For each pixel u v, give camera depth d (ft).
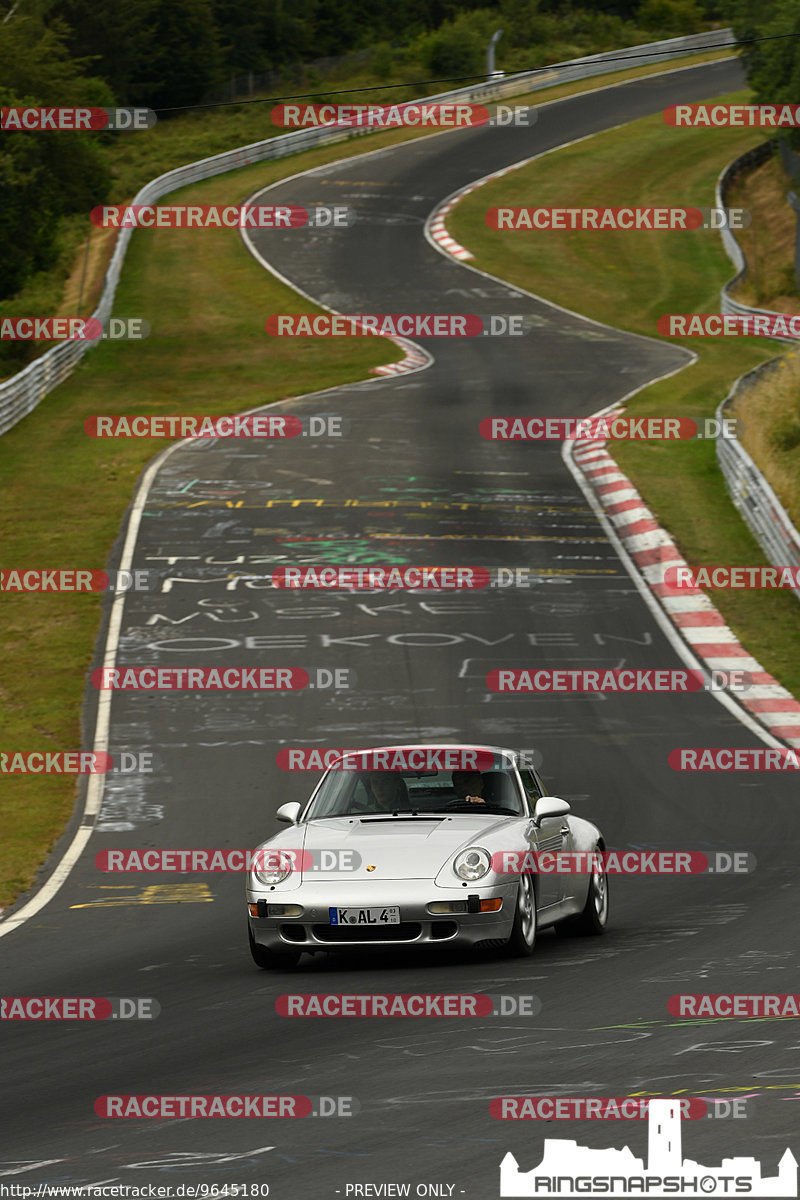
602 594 321.73
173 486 419.54
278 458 450.71
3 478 429.79
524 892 122.83
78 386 562.66
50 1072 94.12
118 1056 97.30
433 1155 70.23
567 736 235.81
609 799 201.46
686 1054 86.63
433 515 385.29
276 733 243.19
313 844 124.88
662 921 138.62
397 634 295.28
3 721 257.34
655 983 108.27
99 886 173.68
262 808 205.98
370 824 129.08
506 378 564.71
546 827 131.54
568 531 371.15
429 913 118.21
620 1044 89.92
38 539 369.71
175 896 166.61
